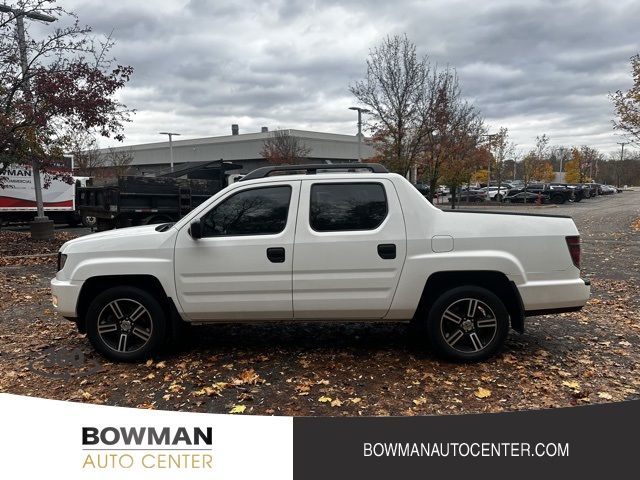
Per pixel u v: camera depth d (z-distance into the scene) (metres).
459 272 4.72
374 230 4.70
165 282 4.80
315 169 5.12
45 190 22.25
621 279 9.09
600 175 97.44
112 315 4.99
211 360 5.07
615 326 6.14
